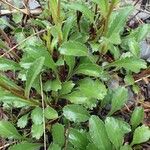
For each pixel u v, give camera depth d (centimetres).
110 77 18
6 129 16
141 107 16
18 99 16
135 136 16
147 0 21
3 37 20
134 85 18
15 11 20
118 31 17
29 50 16
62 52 16
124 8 17
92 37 18
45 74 18
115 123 15
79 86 17
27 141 16
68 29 17
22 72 17
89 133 15
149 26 18
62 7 18
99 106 17
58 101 18
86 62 17
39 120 16
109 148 15
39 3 21
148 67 18
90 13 17
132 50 18
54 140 16
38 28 20
